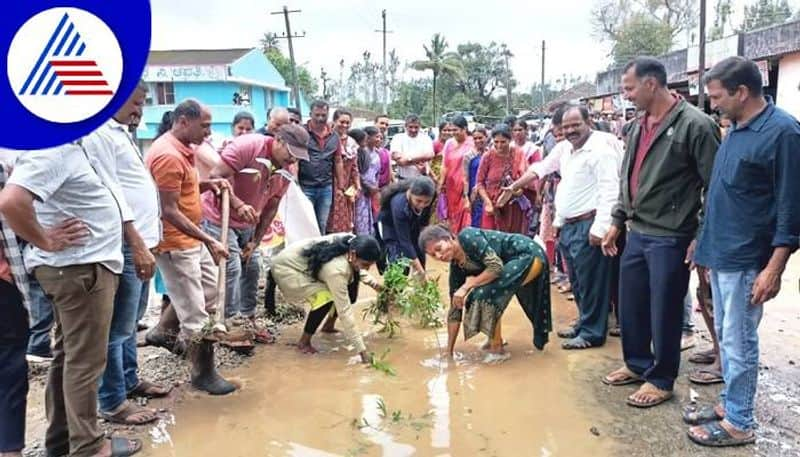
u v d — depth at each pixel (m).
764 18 34.50
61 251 2.78
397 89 67.00
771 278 3.00
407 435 3.50
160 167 3.72
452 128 7.77
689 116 3.57
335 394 4.06
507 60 61.09
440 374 4.39
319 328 5.41
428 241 4.53
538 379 4.27
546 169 5.98
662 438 3.42
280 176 4.98
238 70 30.70
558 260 6.72
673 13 36.47
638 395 3.85
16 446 3.05
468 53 62.00
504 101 63.72
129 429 3.58
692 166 3.61
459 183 7.60
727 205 3.14
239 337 4.82
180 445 3.42
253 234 5.09
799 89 14.36
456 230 7.72
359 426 3.62
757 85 3.01
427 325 5.45
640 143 3.87
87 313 2.91
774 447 3.28
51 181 2.64
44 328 4.45
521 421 3.66
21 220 2.56
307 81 50.62
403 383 4.23
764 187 3.02
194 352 4.06
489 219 6.60
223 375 4.40
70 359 2.98
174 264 3.96
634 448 3.32
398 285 5.09
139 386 3.99
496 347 4.79
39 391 4.10
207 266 4.52
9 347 3.00
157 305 6.13
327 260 4.58
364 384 4.22
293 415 3.77
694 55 18.67
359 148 7.91
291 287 4.76
